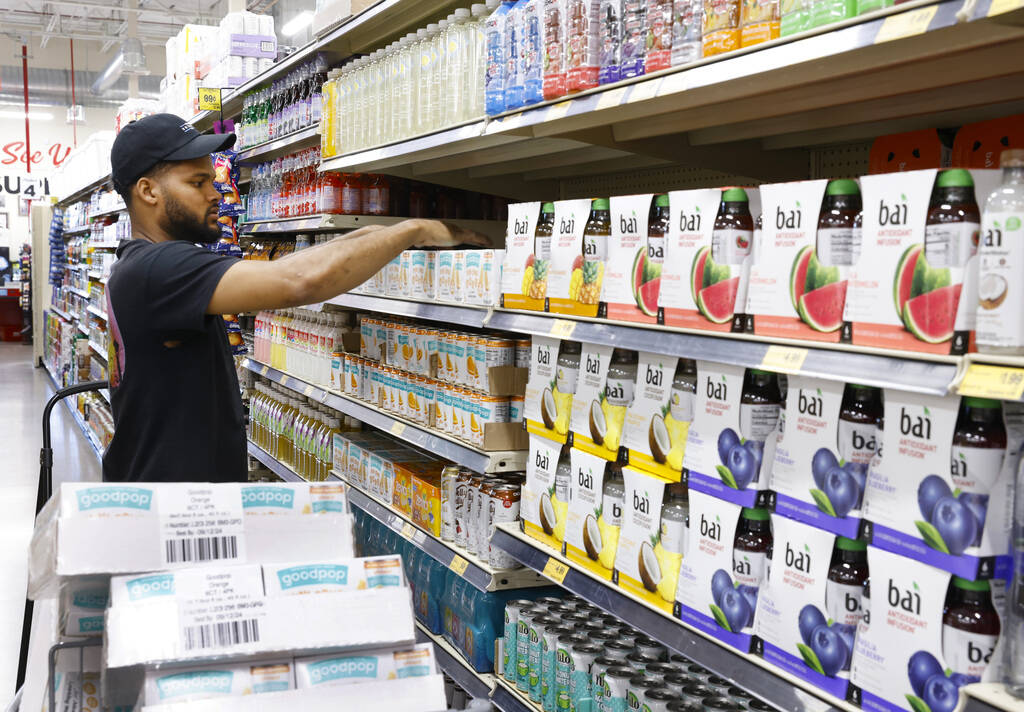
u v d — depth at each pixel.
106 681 1.36
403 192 4.07
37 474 7.91
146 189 2.39
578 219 2.35
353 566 1.42
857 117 2.10
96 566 1.33
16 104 20.66
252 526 1.44
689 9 1.83
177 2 16.97
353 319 4.48
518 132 2.49
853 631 1.59
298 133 4.30
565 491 2.47
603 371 2.26
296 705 1.29
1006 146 1.82
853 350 1.54
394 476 3.73
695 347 1.89
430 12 3.44
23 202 20.95
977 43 1.37
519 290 2.63
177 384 2.32
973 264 1.37
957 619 1.38
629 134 2.47
